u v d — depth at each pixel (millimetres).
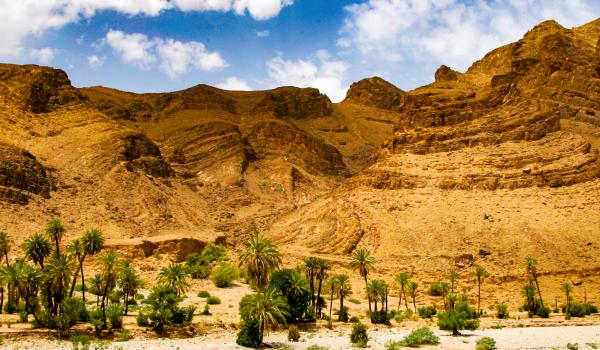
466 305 91625
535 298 102438
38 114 192875
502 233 129125
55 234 76000
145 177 180000
